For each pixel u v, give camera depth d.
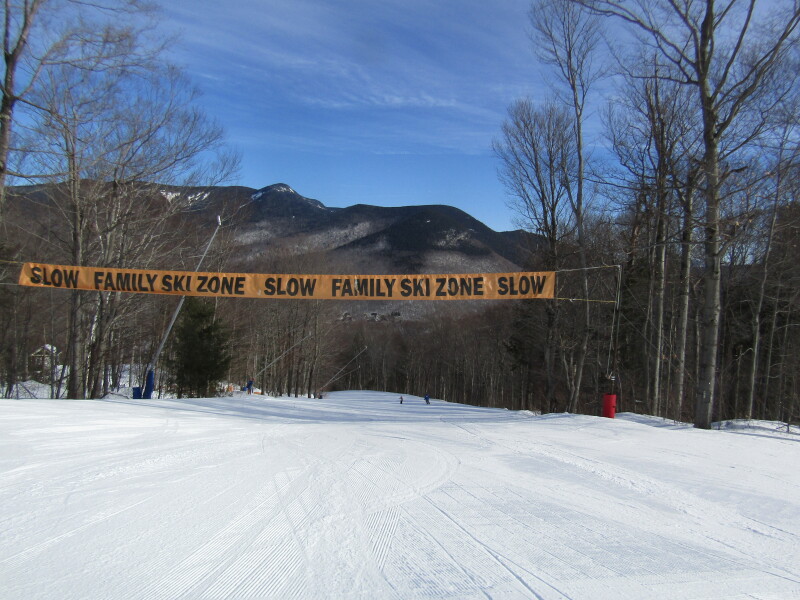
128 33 16.94
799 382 28.33
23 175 15.80
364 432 11.75
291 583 3.69
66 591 3.47
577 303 27.12
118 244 23.27
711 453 9.24
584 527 5.08
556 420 14.41
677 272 26.59
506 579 3.84
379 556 4.22
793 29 12.40
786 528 5.21
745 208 18.62
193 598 3.42
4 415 10.84
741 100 13.18
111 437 9.36
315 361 54.12
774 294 26.39
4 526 4.68
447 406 42.00
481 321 67.62
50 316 33.03
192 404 17.36
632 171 20.78
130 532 4.61
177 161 21.61
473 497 6.07
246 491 6.05
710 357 13.41
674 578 3.95
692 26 13.94
